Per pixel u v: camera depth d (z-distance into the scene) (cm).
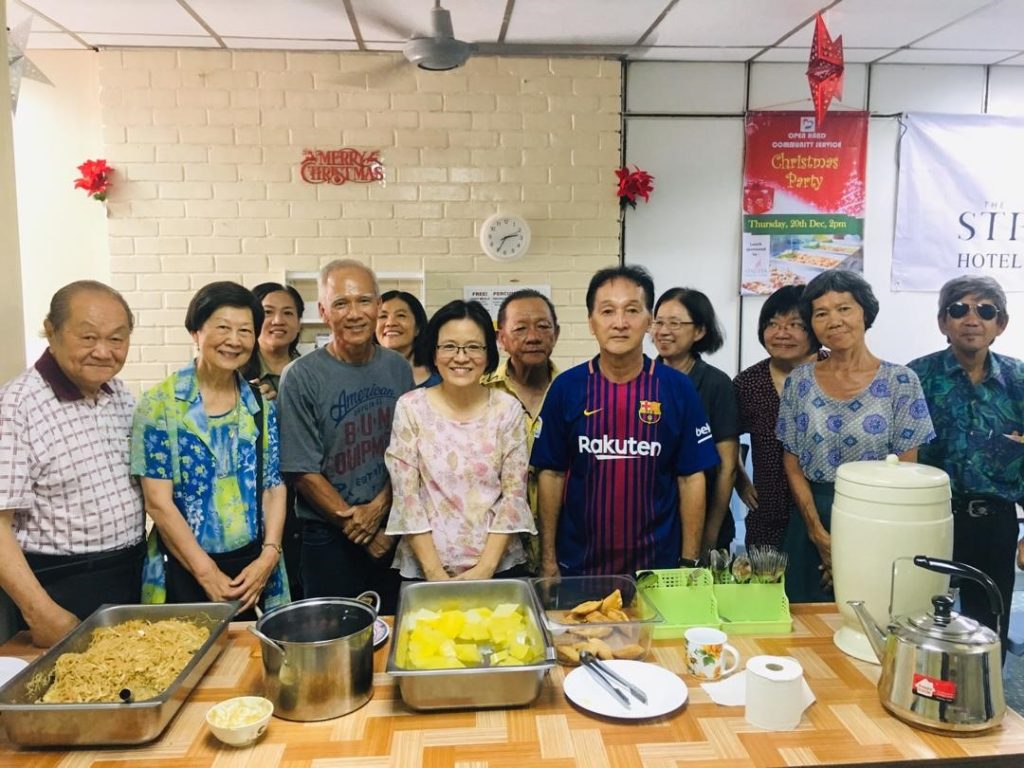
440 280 398
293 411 218
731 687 138
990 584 126
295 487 225
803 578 235
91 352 164
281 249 389
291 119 383
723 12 329
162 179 381
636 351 196
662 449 197
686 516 203
